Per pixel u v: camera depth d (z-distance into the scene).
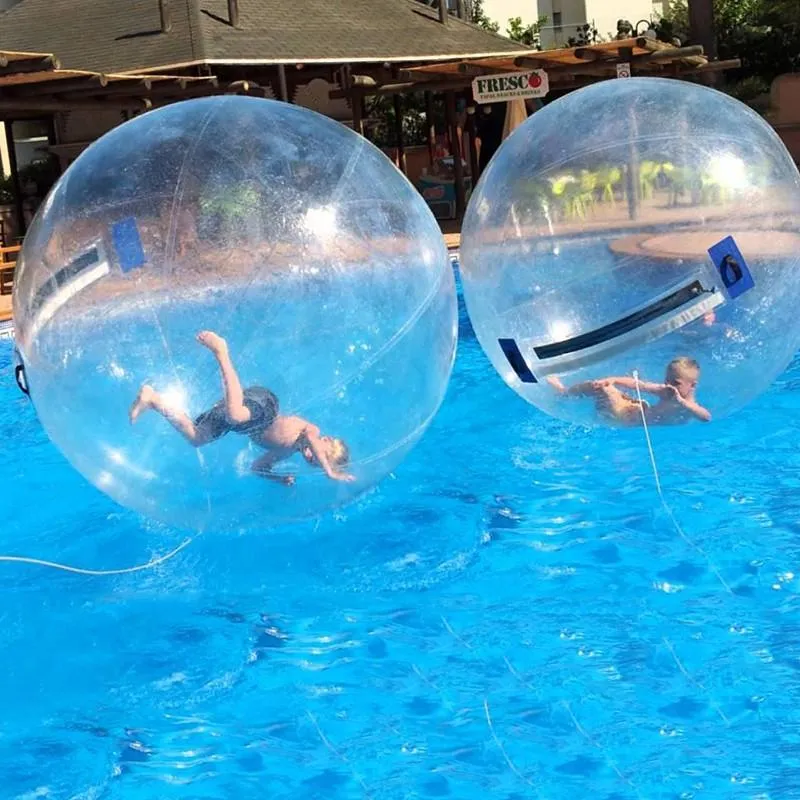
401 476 5.75
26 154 20.34
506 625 4.12
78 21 19.38
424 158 22.09
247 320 4.33
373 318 4.49
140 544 5.20
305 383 4.43
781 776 3.14
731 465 5.47
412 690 3.75
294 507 4.78
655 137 5.16
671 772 3.20
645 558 4.57
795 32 27.48
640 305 5.16
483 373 7.75
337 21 19.59
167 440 4.40
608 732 3.42
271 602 4.50
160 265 4.32
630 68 15.28
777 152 5.34
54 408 4.59
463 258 5.73
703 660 3.76
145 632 4.34
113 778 3.41
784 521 4.79
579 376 5.39
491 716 3.56
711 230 5.05
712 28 18.44
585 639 3.97
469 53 20.47
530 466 5.75
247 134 4.55
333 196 4.48
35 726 3.73
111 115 19.56
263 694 3.82
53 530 5.48
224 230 4.32
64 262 4.45
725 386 5.39
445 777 3.28
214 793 3.31
